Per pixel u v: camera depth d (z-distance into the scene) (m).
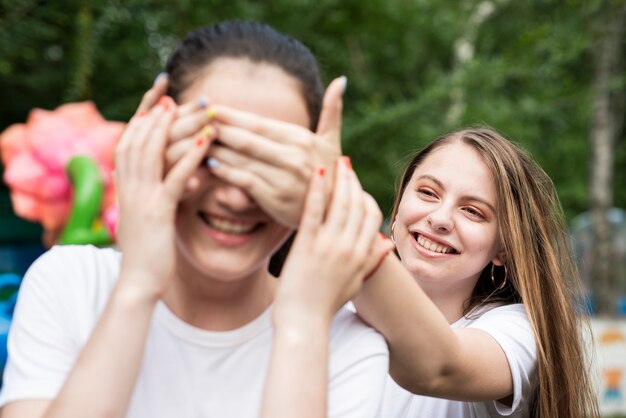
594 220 6.79
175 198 1.05
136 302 1.03
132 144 1.07
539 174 2.13
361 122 5.77
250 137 1.05
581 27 6.50
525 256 1.95
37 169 4.47
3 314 3.02
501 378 1.67
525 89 7.01
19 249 5.63
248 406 1.16
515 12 7.62
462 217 1.95
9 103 6.17
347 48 6.46
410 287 1.29
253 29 1.14
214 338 1.17
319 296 1.09
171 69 1.15
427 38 7.00
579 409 2.04
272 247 1.13
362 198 1.13
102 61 5.61
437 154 2.04
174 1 5.40
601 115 6.73
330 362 1.20
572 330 2.02
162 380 1.16
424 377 1.43
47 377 1.12
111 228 4.14
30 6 5.14
